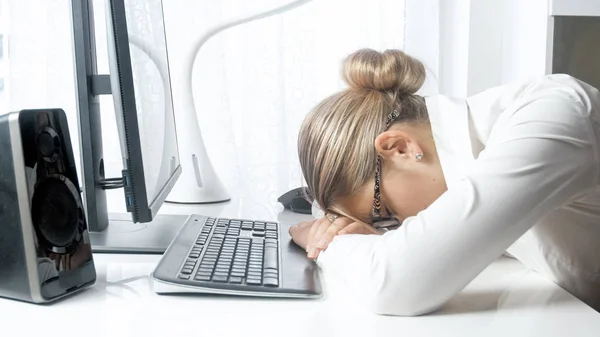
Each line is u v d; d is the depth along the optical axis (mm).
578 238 841
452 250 672
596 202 805
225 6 1743
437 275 670
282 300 733
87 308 701
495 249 679
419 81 916
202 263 802
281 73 1754
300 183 1739
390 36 1837
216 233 975
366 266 702
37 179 714
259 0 1743
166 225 1148
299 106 1780
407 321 659
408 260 679
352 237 809
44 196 723
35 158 714
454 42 1905
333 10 1783
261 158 1767
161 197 1023
